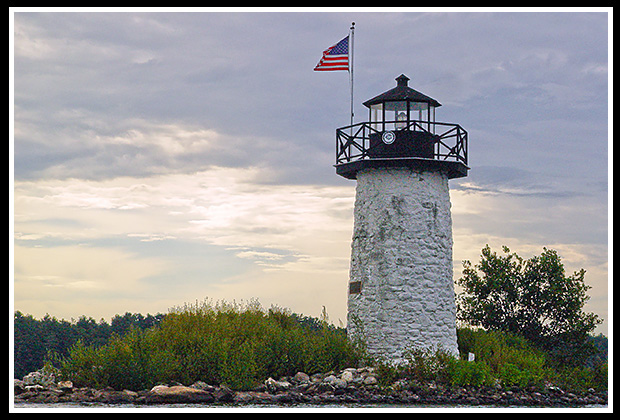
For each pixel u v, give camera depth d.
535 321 79.62
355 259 67.88
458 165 67.25
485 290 80.88
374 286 65.88
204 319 63.19
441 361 61.22
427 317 65.19
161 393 52.81
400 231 65.75
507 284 80.06
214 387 55.56
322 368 60.69
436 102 67.81
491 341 70.06
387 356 64.50
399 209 65.94
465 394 58.44
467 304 81.31
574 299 78.94
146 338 59.28
